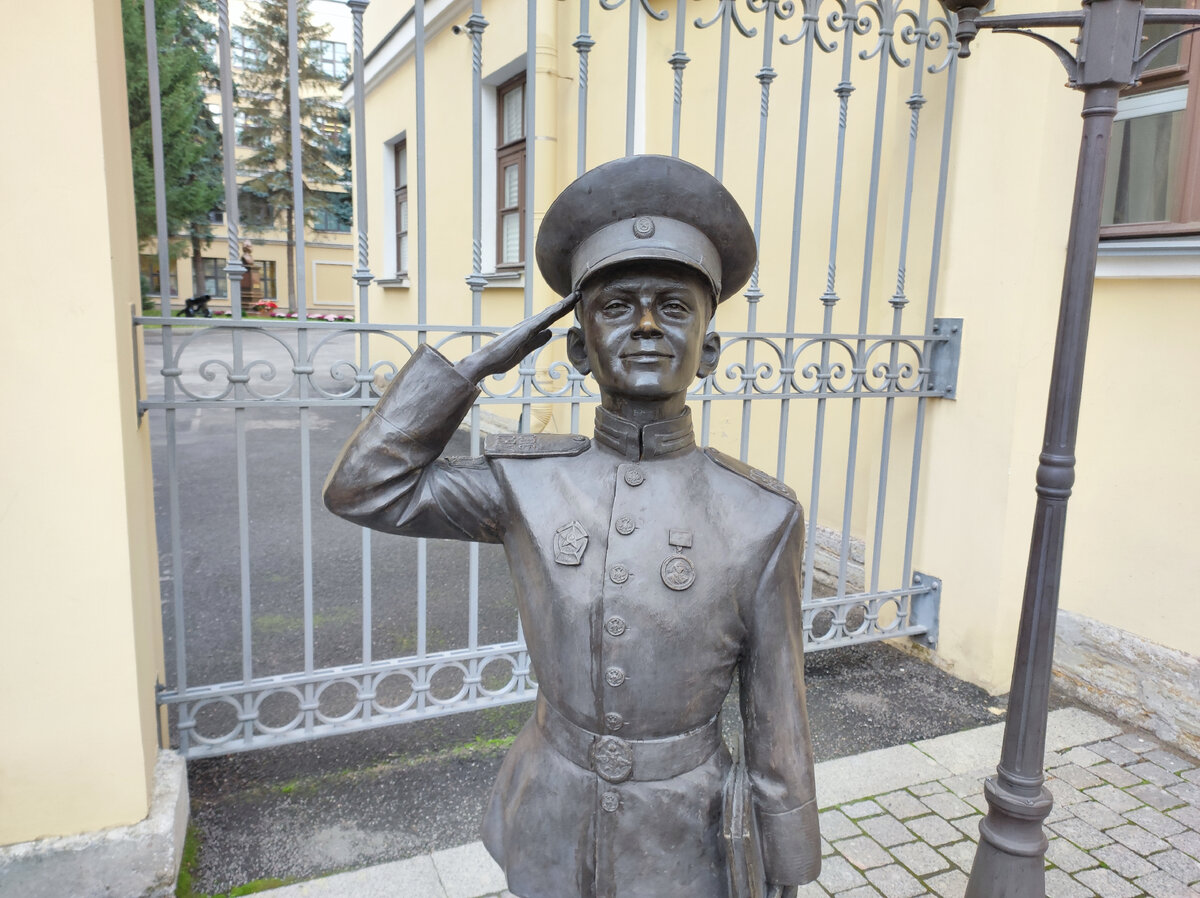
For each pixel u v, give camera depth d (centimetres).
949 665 385
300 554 527
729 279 150
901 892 241
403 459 137
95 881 222
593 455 145
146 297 2206
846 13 321
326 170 2727
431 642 398
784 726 141
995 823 221
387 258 1046
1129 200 338
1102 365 344
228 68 242
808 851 142
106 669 217
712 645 136
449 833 264
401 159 1014
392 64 952
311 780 291
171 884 228
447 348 868
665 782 138
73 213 201
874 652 408
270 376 263
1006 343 345
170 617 422
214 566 498
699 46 570
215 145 2572
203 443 872
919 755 314
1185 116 315
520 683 320
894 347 361
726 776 145
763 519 140
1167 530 326
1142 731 336
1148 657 334
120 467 212
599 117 644
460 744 317
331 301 3072
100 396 208
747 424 334
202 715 328
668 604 133
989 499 359
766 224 525
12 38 192
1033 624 212
